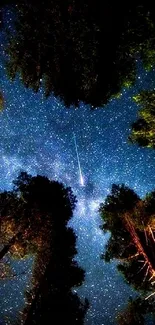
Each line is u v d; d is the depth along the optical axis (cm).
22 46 622
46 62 628
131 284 1052
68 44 591
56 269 1088
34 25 592
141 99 734
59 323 1053
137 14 554
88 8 545
